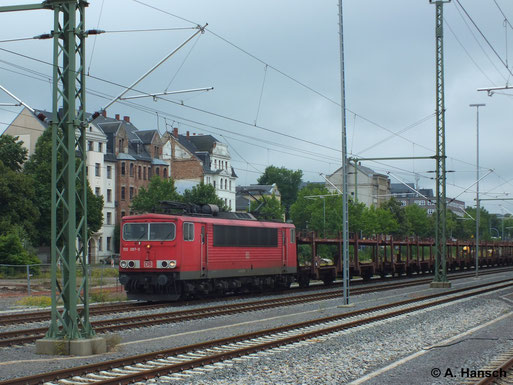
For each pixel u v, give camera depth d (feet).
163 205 101.19
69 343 49.88
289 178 511.40
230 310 82.48
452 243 222.48
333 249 201.87
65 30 50.55
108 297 104.99
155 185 254.88
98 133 272.31
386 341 58.08
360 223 270.05
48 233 219.20
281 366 45.42
